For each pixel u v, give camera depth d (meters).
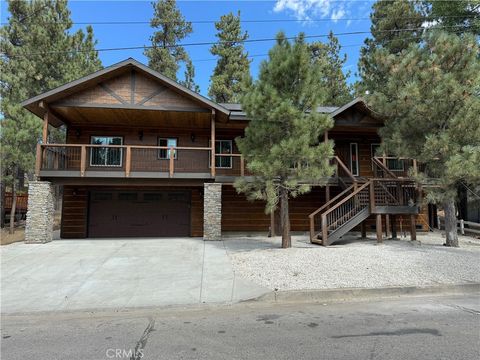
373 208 10.53
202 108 12.32
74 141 13.84
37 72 16.42
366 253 8.45
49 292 6.09
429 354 3.39
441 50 8.88
